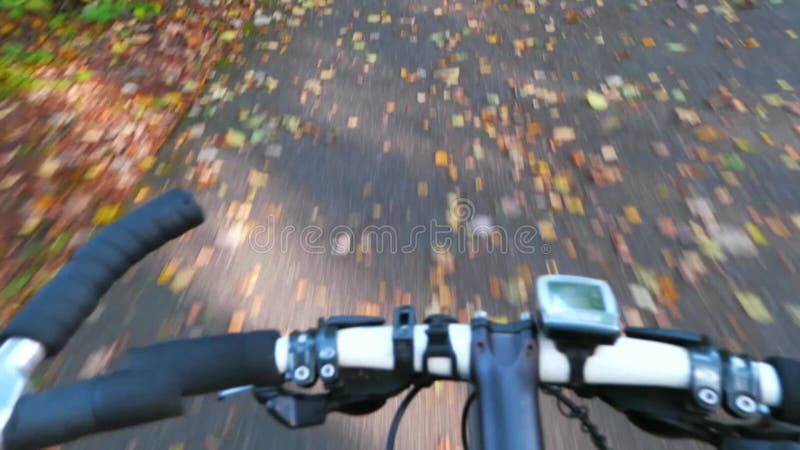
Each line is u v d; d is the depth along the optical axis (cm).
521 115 125
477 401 32
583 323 29
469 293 88
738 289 85
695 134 115
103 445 70
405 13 173
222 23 168
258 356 33
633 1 167
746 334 79
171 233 35
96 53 147
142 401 27
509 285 88
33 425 25
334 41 159
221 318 85
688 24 154
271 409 36
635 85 132
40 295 30
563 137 117
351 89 138
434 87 137
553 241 95
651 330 34
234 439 70
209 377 33
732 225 95
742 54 139
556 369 32
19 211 99
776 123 116
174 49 152
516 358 32
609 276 89
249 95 136
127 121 124
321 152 117
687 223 96
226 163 115
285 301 88
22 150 112
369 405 38
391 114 128
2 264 90
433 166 112
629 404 35
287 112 130
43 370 77
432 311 85
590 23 159
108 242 33
